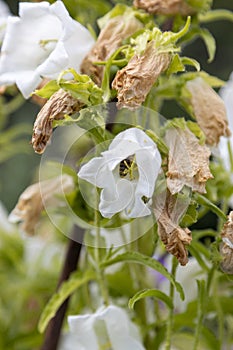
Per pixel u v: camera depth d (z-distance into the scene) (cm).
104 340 72
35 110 164
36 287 102
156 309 82
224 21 164
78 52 68
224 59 164
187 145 63
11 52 70
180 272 85
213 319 95
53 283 102
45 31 70
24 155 167
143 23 71
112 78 65
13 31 69
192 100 72
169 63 63
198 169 61
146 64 62
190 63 67
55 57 67
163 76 72
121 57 68
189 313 81
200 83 73
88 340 72
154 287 85
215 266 68
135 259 69
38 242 104
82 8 81
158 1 71
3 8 89
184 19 74
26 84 68
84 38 68
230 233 63
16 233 104
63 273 81
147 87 61
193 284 85
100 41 68
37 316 103
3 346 98
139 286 82
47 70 67
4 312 103
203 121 71
